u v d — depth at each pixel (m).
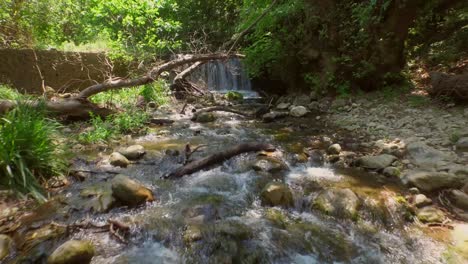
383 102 7.03
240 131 6.05
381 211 3.15
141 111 6.90
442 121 5.43
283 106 8.08
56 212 2.99
